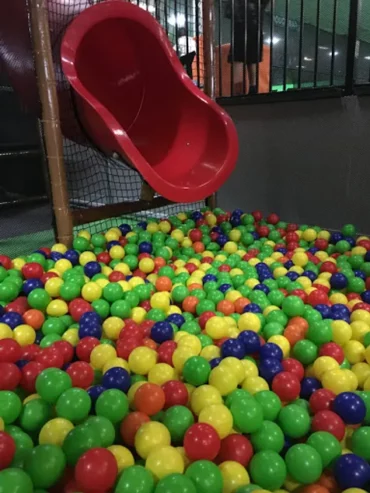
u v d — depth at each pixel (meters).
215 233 3.61
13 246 4.02
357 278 2.62
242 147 4.43
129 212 3.75
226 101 4.39
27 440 1.34
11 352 1.75
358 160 3.69
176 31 4.75
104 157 3.76
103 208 3.54
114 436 1.35
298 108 3.96
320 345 1.92
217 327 2.02
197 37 4.47
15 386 1.59
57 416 1.44
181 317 2.23
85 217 3.43
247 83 5.46
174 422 1.38
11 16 3.22
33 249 3.93
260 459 1.24
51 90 3.02
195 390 1.50
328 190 3.94
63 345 1.85
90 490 1.11
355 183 3.75
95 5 2.82
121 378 1.57
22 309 2.36
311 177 4.02
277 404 1.47
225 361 1.60
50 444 1.23
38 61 2.97
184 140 3.36
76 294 2.47
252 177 4.45
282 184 4.24
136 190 5.00
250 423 1.36
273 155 4.23
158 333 1.97
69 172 4.63
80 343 1.88
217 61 5.61
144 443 1.28
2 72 3.99
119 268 2.90
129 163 3.13
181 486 1.08
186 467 1.25
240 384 1.62
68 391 1.42
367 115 3.57
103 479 1.11
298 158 4.07
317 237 3.53
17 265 2.86
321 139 3.88
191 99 3.22
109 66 3.39
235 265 2.99
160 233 3.45
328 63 9.22
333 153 3.83
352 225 3.61
